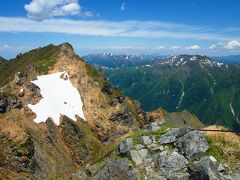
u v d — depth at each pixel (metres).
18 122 112.31
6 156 98.19
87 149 120.56
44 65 153.38
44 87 139.50
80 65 155.25
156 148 32.00
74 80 148.50
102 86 148.00
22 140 102.56
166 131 33.97
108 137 132.62
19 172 97.38
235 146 31.20
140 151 32.09
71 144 120.69
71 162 113.94
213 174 27.80
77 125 126.00
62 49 162.38
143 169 30.48
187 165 30.00
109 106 141.75
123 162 31.02
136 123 146.38
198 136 31.58
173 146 32.16
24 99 127.25
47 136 115.94
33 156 103.19
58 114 128.38
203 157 29.88
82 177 34.00
